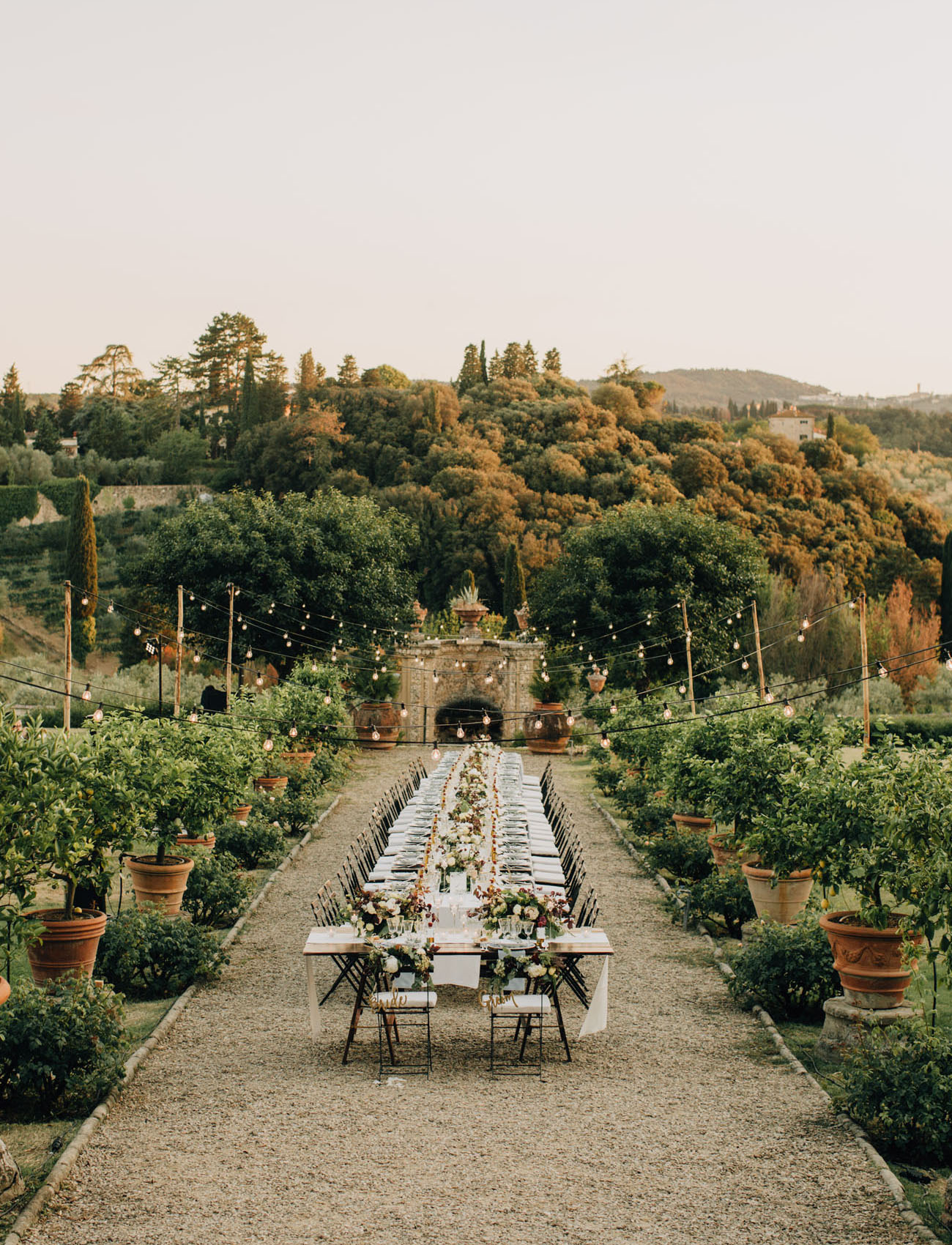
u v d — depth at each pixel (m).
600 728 27.33
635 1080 7.96
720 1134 6.90
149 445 93.25
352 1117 7.21
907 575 56.09
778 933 9.73
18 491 76.44
